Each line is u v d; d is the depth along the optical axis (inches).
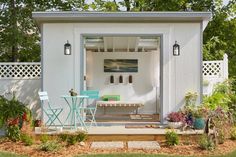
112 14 388.2
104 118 466.9
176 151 308.7
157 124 403.2
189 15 387.2
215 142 326.0
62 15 388.8
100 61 548.4
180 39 402.6
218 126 338.0
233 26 743.7
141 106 526.6
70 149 313.7
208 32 754.8
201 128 369.7
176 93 402.6
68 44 398.0
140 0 745.6
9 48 703.7
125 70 549.0
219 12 748.0
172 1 722.2
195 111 378.0
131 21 402.9
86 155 293.7
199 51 402.0
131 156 289.7
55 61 405.1
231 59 797.2
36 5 700.0
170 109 402.6
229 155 295.6
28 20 679.7
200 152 305.4
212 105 415.5
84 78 424.5
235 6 741.9
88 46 504.1
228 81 478.0
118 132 356.5
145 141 347.9
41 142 331.9
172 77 402.9
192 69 402.9
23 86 476.4
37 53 730.8
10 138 347.3
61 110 382.9
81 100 390.6
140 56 547.8
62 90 404.8
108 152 305.7
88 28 404.5
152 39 489.7
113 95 539.2
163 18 394.9
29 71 479.5
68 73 405.1
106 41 485.4
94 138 349.1
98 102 506.0
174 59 402.9
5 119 373.7
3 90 474.9
